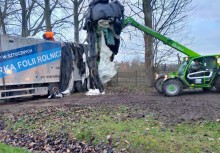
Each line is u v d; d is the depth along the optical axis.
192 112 10.07
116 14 11.31
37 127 9.77
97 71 12.09
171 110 10.56
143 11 21.88
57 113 11.33
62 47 18.56
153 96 15.50
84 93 18.59
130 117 9.67
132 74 24.64
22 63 16.22
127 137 7.66
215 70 15.80
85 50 19.34
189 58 16.16
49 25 24.69
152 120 9.09
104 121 9.34
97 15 11.20
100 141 7.84
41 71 17.25
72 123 9.56
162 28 22.27
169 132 7.76
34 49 16.86
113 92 18.34
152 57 21.80
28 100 17.16
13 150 7.63
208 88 16.89
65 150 7.74
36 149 7.98
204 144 6.77
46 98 17.78
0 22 28.12
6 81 15.45
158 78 16.73
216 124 8.34
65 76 18.55
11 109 13.43
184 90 17.67
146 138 7.37
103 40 11.62
